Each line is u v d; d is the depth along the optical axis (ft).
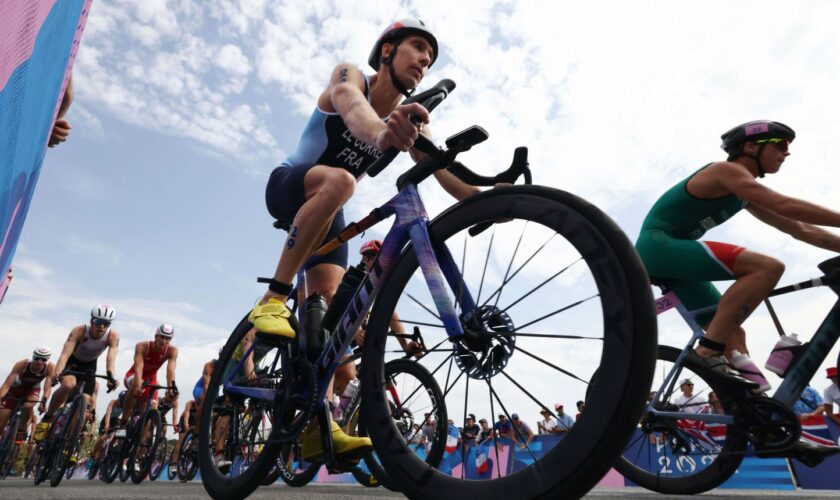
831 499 7.79
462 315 4.42
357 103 5.01
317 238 5.65
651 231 9.41
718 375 8.18
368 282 5.13
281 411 5.49
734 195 9.11
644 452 9.52
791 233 9.91
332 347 5.31
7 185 3.32
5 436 22.44
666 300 9.43
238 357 6.75
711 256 8.50
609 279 3.34
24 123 3.43
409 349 8.74
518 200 4.04
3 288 4.17
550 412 3.94
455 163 4.83
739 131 9.30
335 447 5.43
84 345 20.42
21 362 22.85
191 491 9.45
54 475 16.15
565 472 3.15
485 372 4.29
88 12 4.34
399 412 8.32
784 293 8.98
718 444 8.56
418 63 6.19
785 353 8.75
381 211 5.35
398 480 4.17
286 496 7.90
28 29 3.20
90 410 20.86
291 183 5.97
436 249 4.62
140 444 19.34
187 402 24.58
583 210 3.63
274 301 5.66
